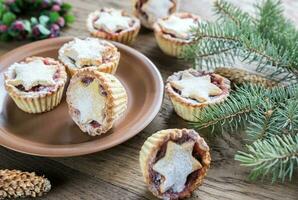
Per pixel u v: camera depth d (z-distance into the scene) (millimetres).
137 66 659
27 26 738
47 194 545
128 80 657
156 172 523
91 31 722
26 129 602
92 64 651
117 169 570
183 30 701
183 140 529
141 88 640
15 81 622
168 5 755
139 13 755
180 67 702
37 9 789
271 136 543
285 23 668
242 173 565
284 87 589
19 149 552
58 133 596
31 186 536
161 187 522
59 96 632
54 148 555
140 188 552
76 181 559
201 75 632
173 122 622
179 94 614
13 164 574
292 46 620
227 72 633
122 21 730
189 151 525
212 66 667
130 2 819
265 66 659
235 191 549
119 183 557
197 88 611
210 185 553
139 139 601
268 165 505
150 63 653
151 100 609
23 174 542
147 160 518
